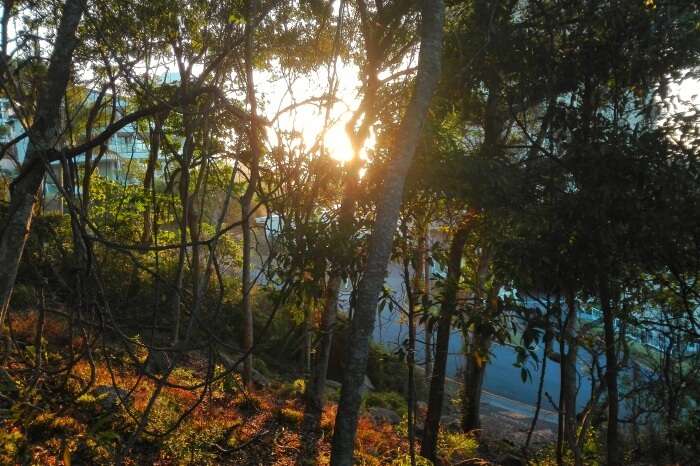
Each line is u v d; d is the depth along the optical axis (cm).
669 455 850
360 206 577
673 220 564
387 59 741
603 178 595
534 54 670
